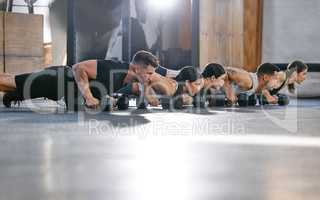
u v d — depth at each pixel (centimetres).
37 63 1095
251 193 205
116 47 1132
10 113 688
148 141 382
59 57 1196
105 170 256
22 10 1177
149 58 734
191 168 263
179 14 1250
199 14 1128
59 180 230
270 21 1316
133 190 211
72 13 1049
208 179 235
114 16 1119
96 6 1105
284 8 1318
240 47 1218
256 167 267
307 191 209
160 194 204
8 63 1054
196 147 348
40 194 202
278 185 221
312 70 1241
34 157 299
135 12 1199
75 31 1063
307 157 304
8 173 247
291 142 380
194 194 204
